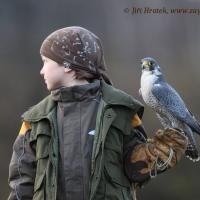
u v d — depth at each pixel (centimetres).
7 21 3438
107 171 908
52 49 943
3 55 3375
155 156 933
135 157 940
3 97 3234
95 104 934
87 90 930
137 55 3406
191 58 3422
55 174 905
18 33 3438
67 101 931
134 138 954
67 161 911
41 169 920
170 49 3434
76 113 928
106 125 912
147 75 1089
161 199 2934
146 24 3431
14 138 3086
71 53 938
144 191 2947
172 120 1066
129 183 946
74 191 904
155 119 2842
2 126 3105
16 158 949
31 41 3441
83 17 3472
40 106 948
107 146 917
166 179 2961
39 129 927
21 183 943
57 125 930
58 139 923
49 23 3472
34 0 3456
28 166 943
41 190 917
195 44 3441
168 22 3434
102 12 3459
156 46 3428
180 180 2962
